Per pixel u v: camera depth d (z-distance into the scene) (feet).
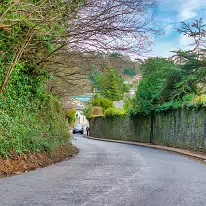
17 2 24.17
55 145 45.32
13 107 36.99
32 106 42.93
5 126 32.27
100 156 48.47
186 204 16.87
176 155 53.78
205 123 56.18
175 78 74.43
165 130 78.33
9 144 31.22
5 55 34.76
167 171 30.81
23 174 27.04
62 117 59.26
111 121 126.00
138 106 91.86
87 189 20.45
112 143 97.14
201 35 70.03
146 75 81.30
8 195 18.03
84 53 40.75
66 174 27.37
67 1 30.27
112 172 29.25
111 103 166.91
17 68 37.29
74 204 16.20
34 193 18.76
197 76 71.00
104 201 17.07
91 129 159.22
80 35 35.45
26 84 40.98
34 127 39.93
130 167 33.63
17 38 32.40
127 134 108.17
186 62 73.82
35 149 35.99
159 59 74.54
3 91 35.17
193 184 23.27
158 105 80.89
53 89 59.72
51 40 36.09
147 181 24.26
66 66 47.26
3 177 25.11
